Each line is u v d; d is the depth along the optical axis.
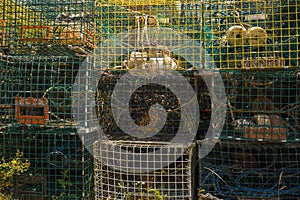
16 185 1.97
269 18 1.92
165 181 1.91
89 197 1.99
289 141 1.76
